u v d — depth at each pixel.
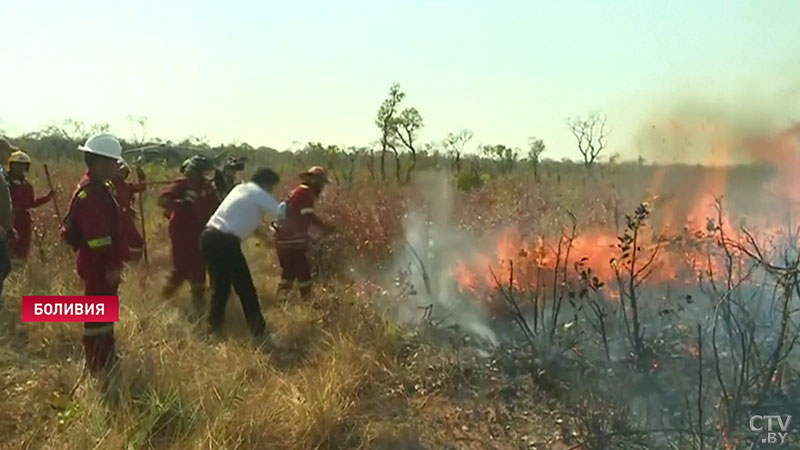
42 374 4.74
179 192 7.00
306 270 6.83
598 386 4.39
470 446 3.99
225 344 5.44
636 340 4.62
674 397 4.12
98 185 4.74
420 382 4.81
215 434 3.83
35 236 8.10
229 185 8.87
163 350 5.01
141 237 7.96
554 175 16.56
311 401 4.21
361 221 7.95
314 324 5.92
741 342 4.04
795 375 4.18
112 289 4.79
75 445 3.75
